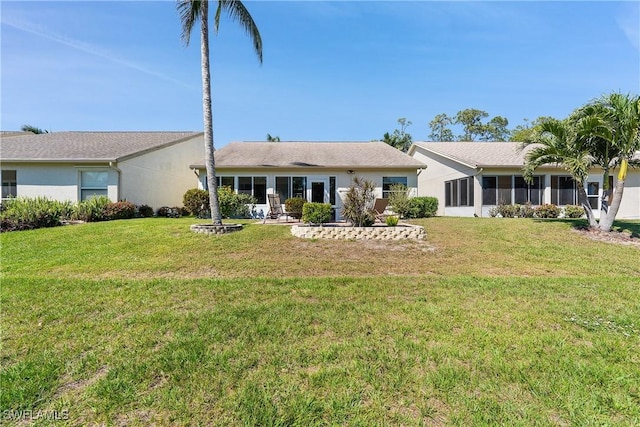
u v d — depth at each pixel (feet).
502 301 15.20
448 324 12.60
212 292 16.34
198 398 8.30
